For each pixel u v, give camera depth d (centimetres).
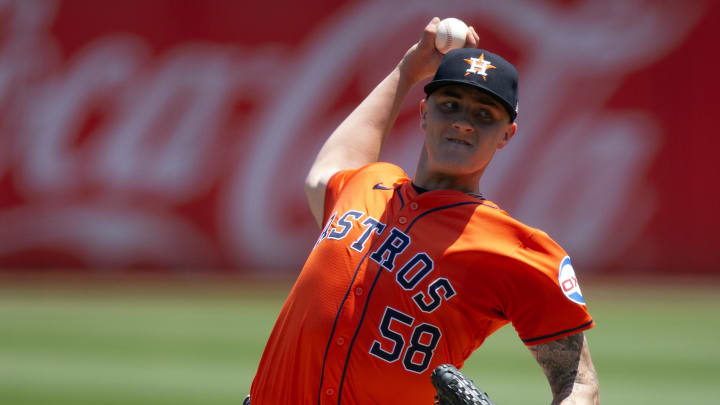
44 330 3584
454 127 909
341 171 1088
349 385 892
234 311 4131
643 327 3756
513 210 5253
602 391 2553
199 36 5428
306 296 943
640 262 5234
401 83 1166
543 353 885
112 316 3959
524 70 5269
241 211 5428
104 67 5447
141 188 5434
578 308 868
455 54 916
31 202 5466
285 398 942
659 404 2364
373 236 929
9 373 2706
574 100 5234
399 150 5178
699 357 3088
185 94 5444
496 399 2392
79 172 5441
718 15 5169
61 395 2408
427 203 913
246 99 5431
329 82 5397
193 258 5434
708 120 5197
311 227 5381
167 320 3856
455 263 877
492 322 903
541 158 5241
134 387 2503
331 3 5384
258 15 5419
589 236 5228
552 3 5241
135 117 5441
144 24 5438
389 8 5356
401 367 878
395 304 883
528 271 866
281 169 5406
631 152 5228
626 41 5206
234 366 2858
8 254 5481
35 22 5472
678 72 5197
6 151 5469
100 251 5441
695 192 5216
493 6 5288
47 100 5459
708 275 5228
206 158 5431
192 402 2330
